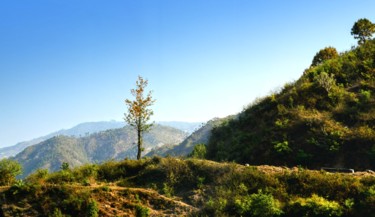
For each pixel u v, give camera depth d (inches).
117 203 849.5
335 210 754.2
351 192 819.4
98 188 870.4
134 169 1163.9
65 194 828.0
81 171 1140.5
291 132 1341.0
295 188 877.2
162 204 888.9
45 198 813.2
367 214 732.7
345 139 1197.7
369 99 1375.5
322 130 1277.1
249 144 1408.7
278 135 1353.3
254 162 1289.4
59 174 1095.6
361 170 1072.2
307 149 1228.5
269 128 1425.9
